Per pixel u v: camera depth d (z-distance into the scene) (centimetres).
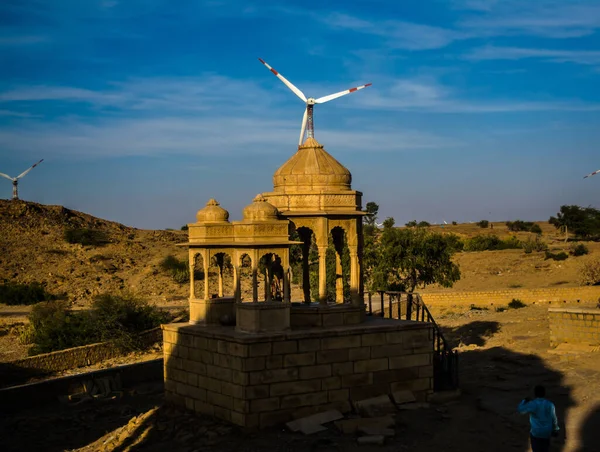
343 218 2075
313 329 1930
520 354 2670
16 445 1948
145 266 7231
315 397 1877
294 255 4431
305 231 2203
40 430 2100
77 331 3825
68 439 2019
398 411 1958
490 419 1850
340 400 1916
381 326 1991
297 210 2041
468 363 2647
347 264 3800
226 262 6944
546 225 15700
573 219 10612
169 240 9100
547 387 2117
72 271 6762
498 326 3753
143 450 1797
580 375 2209
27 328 4341
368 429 1773
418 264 3759
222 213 2150
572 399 1970
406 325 2027
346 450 1659
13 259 6969
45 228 8200
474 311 4794
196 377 1983
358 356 1947
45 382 2448
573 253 6919
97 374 2638
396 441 1716
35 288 5794
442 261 3844
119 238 8388
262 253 1919
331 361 1906
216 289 6159
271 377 1817
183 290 6262
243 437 1770
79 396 2492
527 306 4812
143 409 2338
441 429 1797
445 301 5169
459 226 15475
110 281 6544
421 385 2042
